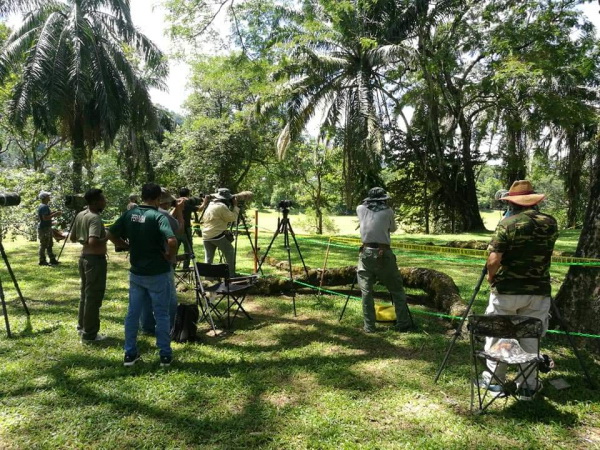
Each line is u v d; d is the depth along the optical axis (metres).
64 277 8.22
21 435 2.99
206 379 3.86
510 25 15.41
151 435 3.01
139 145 25.92
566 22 16.05
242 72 13.62
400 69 19.72
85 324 4.74
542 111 18.61
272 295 6.98
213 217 6.69
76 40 16.59
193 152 24.66
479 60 20.72
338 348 4.66
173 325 4.91
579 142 24.05
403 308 5.21
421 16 18.86
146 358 4.33
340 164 27.02
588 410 3.29
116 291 7.11
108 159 23.95
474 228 23.09
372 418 3.21
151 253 4.07
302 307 6.26
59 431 3.04
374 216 5.07
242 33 12.37
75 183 18.83
